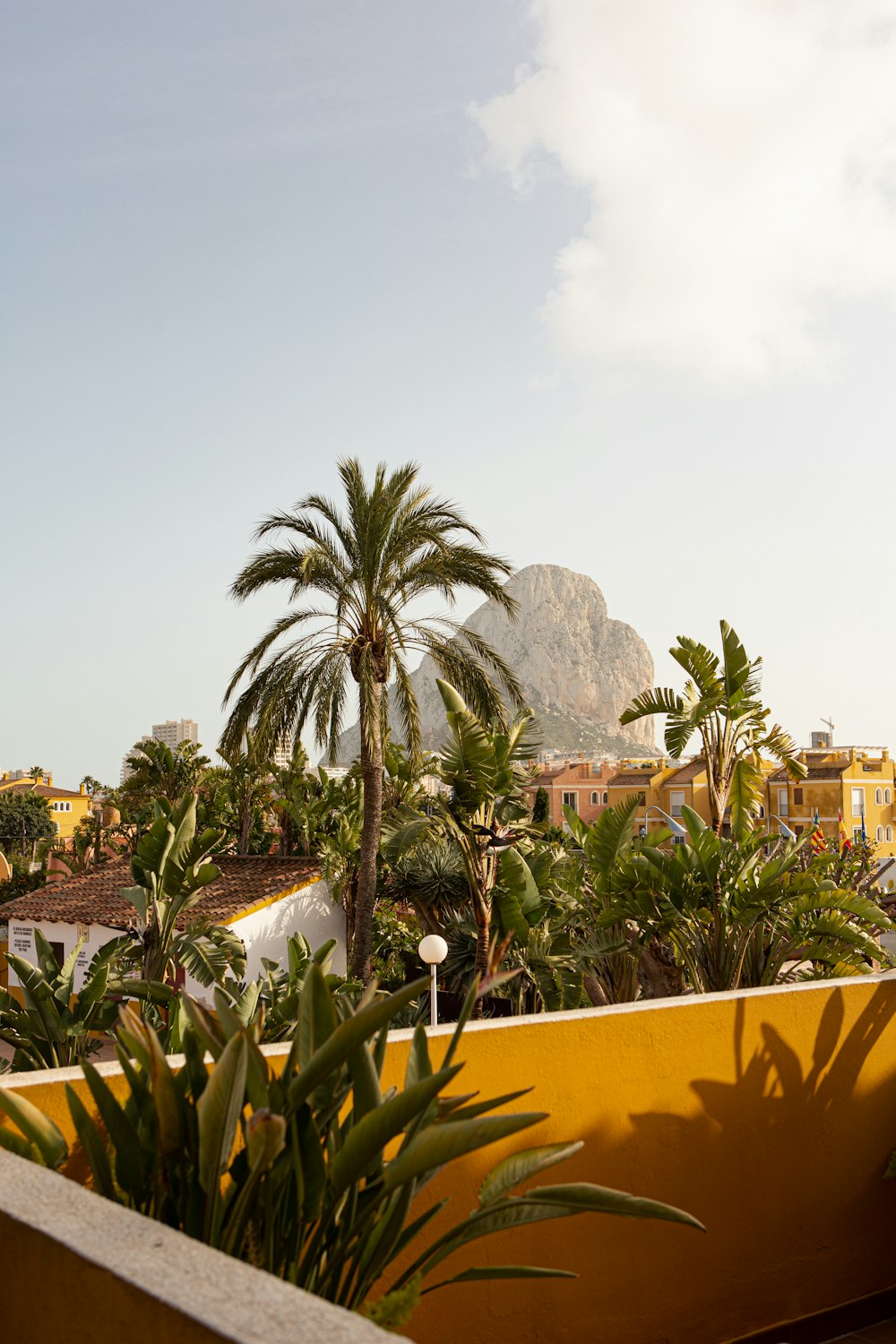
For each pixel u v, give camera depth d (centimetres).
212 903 2922
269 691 2291
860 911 1305
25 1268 226
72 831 10194
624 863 1435
